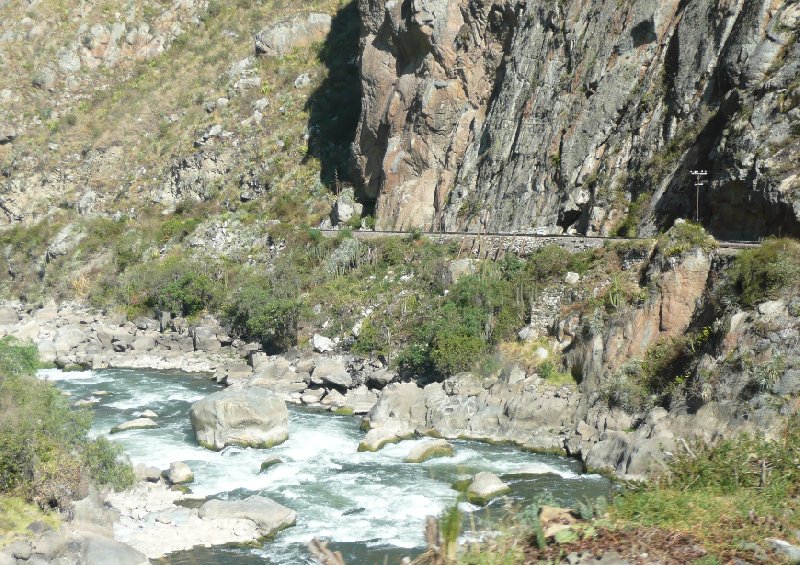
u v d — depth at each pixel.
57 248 72.75
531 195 46.38
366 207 63.94
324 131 73.00
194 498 23.03
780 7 35.12
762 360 24.11
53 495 19.44
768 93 33.19
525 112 48.97
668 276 29.91
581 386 30.47
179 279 56.38
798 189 29.55
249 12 97.62
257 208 69.88
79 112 90.56
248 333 49.38
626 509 10.66
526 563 9.28
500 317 36.19
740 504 10.75
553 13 49.56
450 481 24.55
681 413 25.22
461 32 54.81
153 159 81.31
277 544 19.67
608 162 42.41
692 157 37.66
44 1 102.00
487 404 30.98
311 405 36.16
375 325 41.34
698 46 39.75
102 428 31.50
